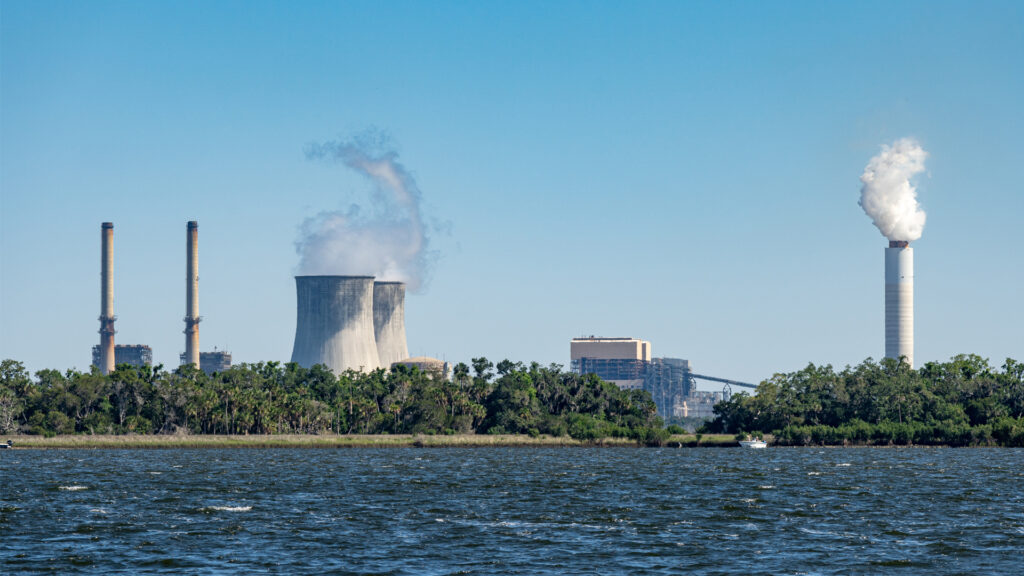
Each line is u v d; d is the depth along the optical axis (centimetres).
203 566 9431
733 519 12594
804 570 9262
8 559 9738
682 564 9525
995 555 9969
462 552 10125
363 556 9912
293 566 9431
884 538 11006
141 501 14675
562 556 9912
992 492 16125
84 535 11194
